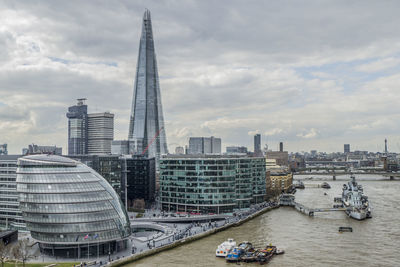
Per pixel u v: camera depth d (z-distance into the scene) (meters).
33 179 176.00
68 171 179.12
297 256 175.25
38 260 166.12
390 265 161.88
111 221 177.25
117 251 180.88
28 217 175.62
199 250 187.50
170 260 171.75
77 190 175.12
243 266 162.38
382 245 192.88
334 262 166.38
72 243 170.12
